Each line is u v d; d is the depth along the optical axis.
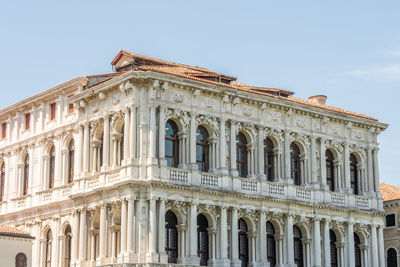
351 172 75.00
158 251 58.69
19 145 76.31
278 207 67.00
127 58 69.25
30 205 73.00
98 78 69.25
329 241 70.12
